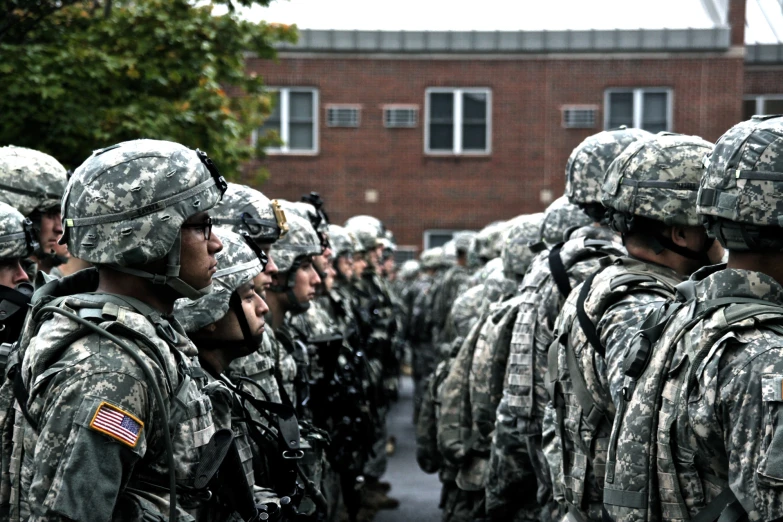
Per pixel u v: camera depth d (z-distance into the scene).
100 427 2.32
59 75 8.01
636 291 3.09
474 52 22.81
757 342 2.26
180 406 2.55
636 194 3.25
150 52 9.05
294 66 22.92
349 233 9.48
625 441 2.54
